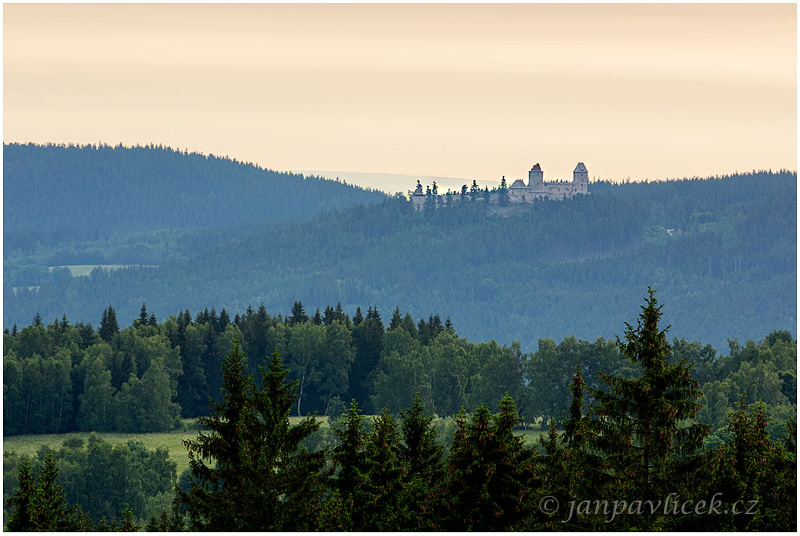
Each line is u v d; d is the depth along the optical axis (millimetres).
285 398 132875
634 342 125688
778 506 129750
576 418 133750
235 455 129750
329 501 130000
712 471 121750
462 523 129500
